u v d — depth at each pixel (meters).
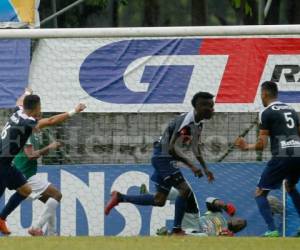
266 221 37.56
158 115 39.97
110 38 39.81
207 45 39.72
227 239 34.34
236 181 39.69
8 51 40.06
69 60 39.97
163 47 39.81
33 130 37.53
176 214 38.03
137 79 39.91
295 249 31.97
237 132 39.84
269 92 37.75
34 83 40.06
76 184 39.88
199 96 37.50
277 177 37.44
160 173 38.28
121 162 40.00
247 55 39.69
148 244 32.75
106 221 39.78
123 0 67.75
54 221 38.81
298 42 39.56
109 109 40.00
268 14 61.75
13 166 37.31
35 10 43.34
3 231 38.00
